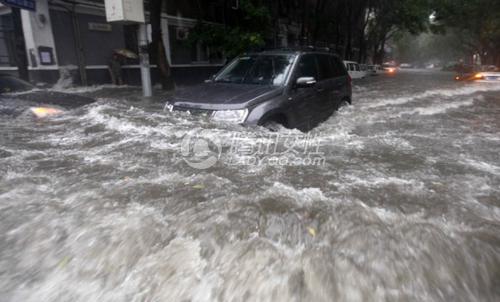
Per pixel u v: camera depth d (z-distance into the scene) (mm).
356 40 39531
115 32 16250
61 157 4293
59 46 14172
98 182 3564
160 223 2760
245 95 5324
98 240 2580
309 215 2852
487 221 2760
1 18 14602
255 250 2412
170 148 4523
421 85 17594
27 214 2941
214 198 3174
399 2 29984
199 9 20047
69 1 13930
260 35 14617
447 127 6613
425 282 2117
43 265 2389
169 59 18734
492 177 3744
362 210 2916
